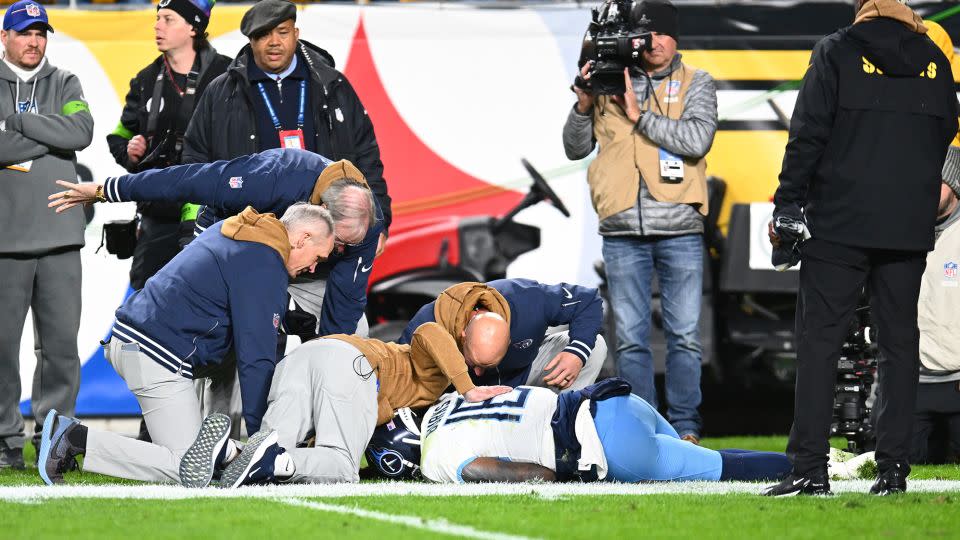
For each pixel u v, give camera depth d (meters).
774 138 33.12
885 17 17.94
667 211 27.09
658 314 32.88
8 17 25.53
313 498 17.48
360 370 20.05
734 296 33.28
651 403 27.44
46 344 26.11
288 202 21.20
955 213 26.33
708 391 34.03
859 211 17.59
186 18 26.44
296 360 20.16
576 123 28.06
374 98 33.75
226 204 21.27
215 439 18.95
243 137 24.22
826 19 33.31
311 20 33.88
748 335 33.25
